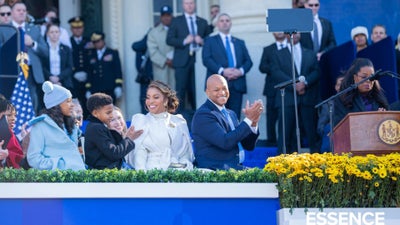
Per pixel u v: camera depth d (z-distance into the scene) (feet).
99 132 82.17
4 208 74.33
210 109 85.30
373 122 76.07
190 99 126.52
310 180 74.64
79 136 85.71
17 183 74.49
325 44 123.34
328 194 75.00
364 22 135.85
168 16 130.21
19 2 126.52
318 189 74.90
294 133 115.03
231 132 83.61
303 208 74.69
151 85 85.81
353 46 114.32
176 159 85.30
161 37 130.11
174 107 86.48
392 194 75.46
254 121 84.33
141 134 84.69
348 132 76.84
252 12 127.44
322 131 101.19
